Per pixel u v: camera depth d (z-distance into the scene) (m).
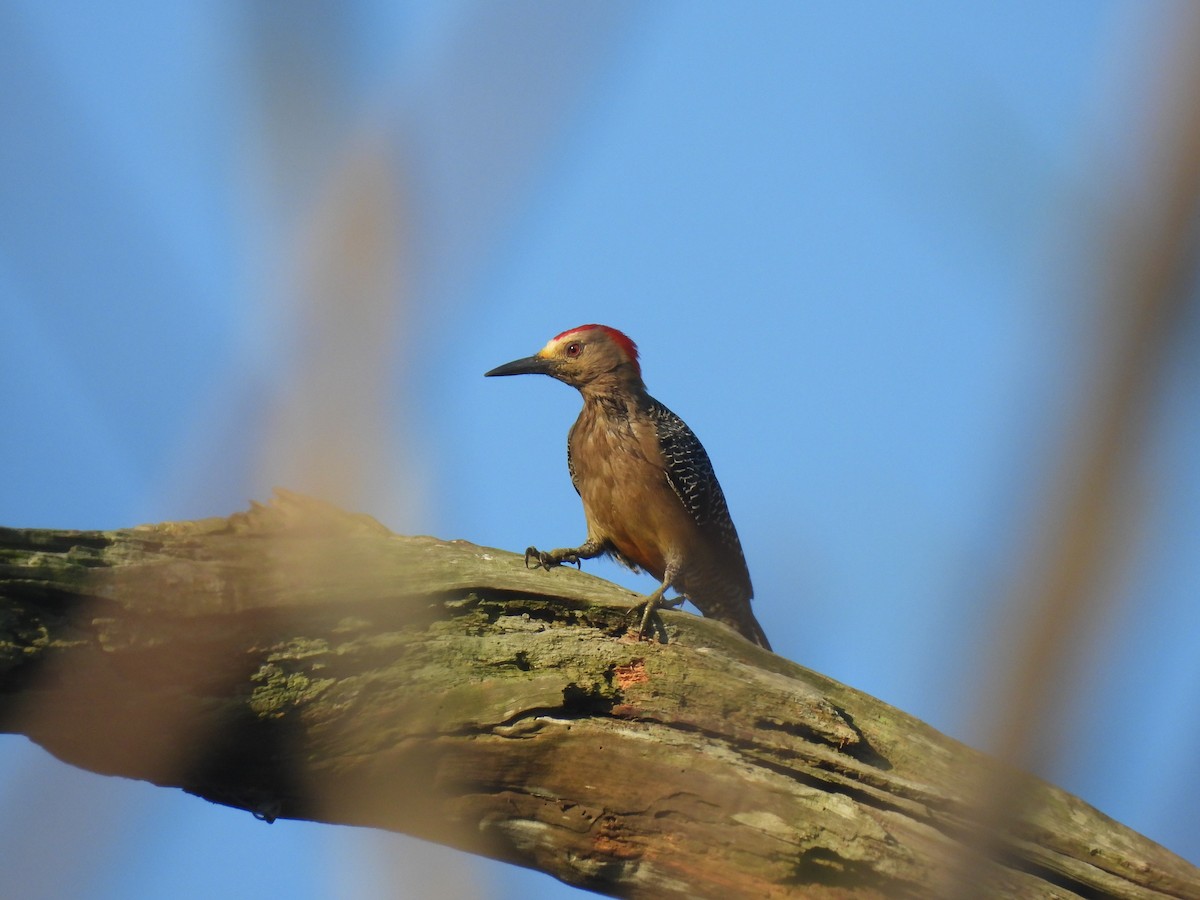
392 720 11.64
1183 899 12.15
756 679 12.28
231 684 11.16
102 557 10.93
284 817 12.09
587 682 12.07
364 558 11.71
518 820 12.06
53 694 10.69
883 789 11.98
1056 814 12.28
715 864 11.77
